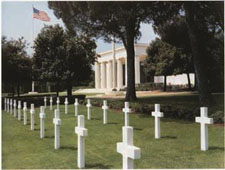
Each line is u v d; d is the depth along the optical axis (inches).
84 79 708.0
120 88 1286.9
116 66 1501.0
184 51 850.1
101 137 258.4
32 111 310.0
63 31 679.7
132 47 568.4
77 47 672.4
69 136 263.9
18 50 641.0
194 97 669.9
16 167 173.3
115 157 190.2
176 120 341.1
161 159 184.4
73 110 503.5
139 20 536.1
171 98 670.5
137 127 307.6
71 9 508.4
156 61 1063.6
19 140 251.9
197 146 217.8
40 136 269.4
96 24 545.6
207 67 708.0
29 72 644.7
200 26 547.8
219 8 442.9
